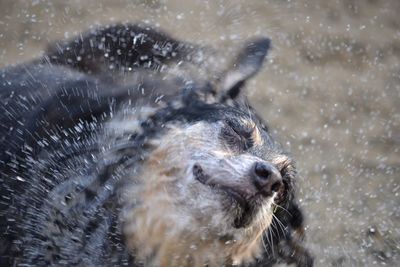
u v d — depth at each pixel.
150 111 9.36
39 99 9.49
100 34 11.50
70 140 9.20
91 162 9.05
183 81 10.22
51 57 11.18
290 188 9.30
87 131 9.30
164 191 8.56
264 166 8.33
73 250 8.72
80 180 8.93
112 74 10.70
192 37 14.58
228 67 11.01
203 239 8.51
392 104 15.09
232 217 8.35
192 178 8.46
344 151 13.77
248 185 8.32
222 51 14.02
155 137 9.02
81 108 9.47
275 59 15.37
